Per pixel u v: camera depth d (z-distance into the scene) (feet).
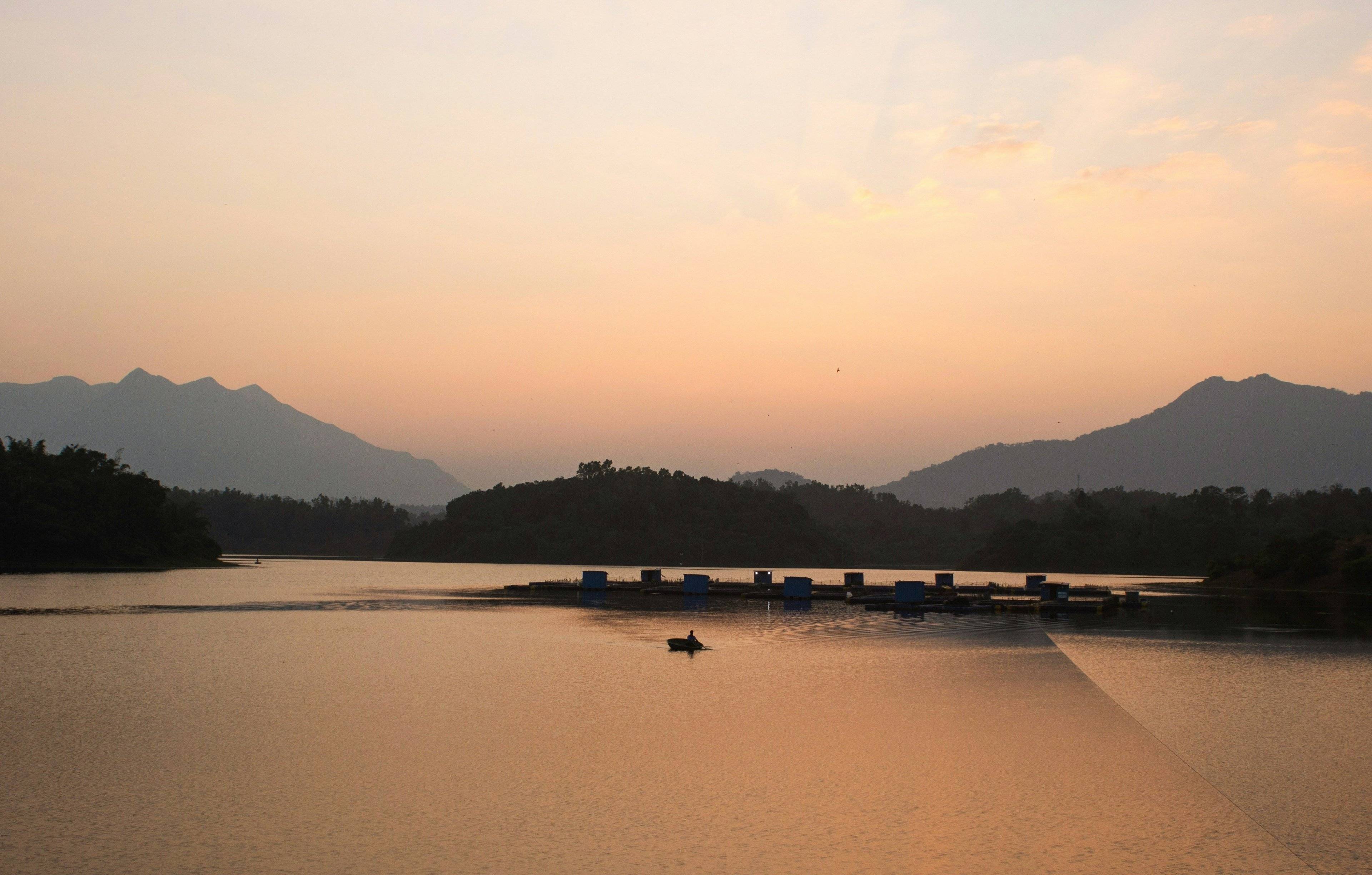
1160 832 75.25
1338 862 69.26
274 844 70.85
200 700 127.44
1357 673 159.33
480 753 98.58
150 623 233.76
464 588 426.51
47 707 122.42
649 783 87.56
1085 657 180.34
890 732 110.32
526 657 176.24
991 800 83.10
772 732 110.11
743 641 209.26
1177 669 163.73
